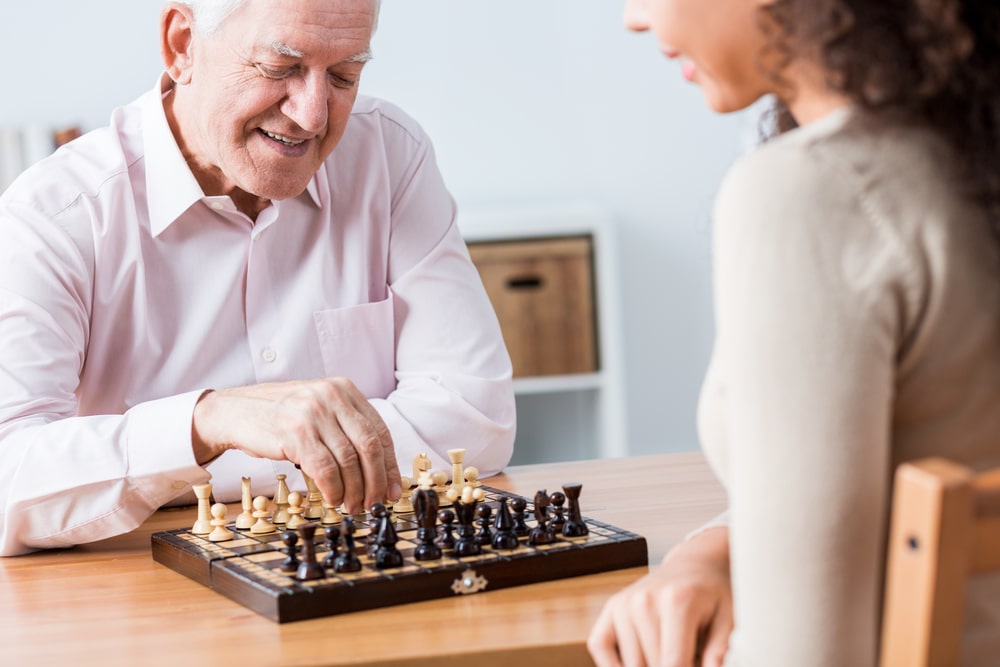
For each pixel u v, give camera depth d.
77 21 3.61
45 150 3.54
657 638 0.97
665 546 1.34
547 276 3.56
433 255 1.98
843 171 0.77
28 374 1.64
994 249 0.77
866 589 0.77
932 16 0.77
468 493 1.43
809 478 0.76
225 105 1.68
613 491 1.63
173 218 1.80
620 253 3.93
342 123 1.74
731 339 0.79
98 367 1.81
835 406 0.75
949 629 0.69
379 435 1.47
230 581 1.22
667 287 3.96
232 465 1.68
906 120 0.80
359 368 1.94
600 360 3.60
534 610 1.14
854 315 0.76
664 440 4.00
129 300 1.81
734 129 3.92
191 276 1.84
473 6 3.82
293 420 1.43
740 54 0.87
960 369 0.78
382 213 1.97
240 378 1.87
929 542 0.68
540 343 3.58
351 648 1.05
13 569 1.42
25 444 1.51
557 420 3.91
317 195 1.92
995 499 0.68
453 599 1.18
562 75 3.86
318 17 1.62
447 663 1.03
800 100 0.88
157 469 1.47
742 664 0.81
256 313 1.88
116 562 1.41
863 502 0.76
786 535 0.77
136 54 3.64
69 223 1.75
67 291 1.73
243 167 1.72
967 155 0.78
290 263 1.91
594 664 1.05
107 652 1.08
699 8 0.86
